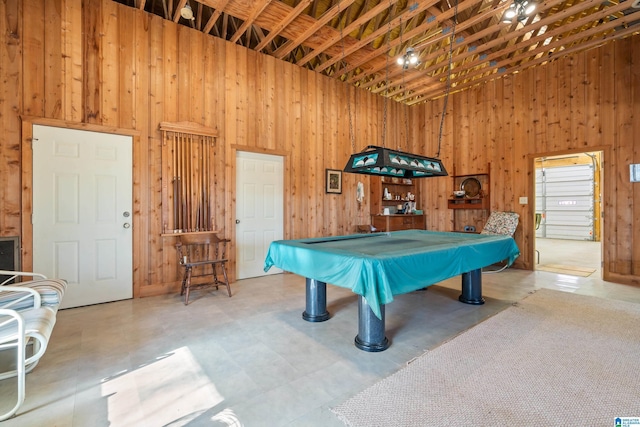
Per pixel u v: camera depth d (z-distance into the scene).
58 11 3.24
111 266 3.52
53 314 1.95
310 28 4.00
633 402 1.65
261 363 2.13
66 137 3.28
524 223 5.29
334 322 2.88
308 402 1.71
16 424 1.54
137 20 3.67
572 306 3.25
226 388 1.84
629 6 3.38
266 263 3.16
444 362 2.10
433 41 4.22
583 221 9.40
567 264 5.71
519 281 4.42
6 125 3.01
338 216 5.61
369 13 3.69
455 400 1.69
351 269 2.14
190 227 3.99
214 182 4.20
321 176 5.38
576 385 1.82
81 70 3.35
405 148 6.80
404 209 6.46
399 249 2.51
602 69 4.49
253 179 4.66
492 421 1.52
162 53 3.82
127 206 3.61
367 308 2.34
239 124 4.42
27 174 3.07
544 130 5.07
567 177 9.71
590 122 4.61
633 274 4.23
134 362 2.15
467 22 3.77
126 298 3.60
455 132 6.27
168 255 3.87
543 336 2.50
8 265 3.00
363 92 6.04
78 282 3.34
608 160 4.43
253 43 4.81
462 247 2.76
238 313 3.13
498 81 5.62
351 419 1.56
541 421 1.52
